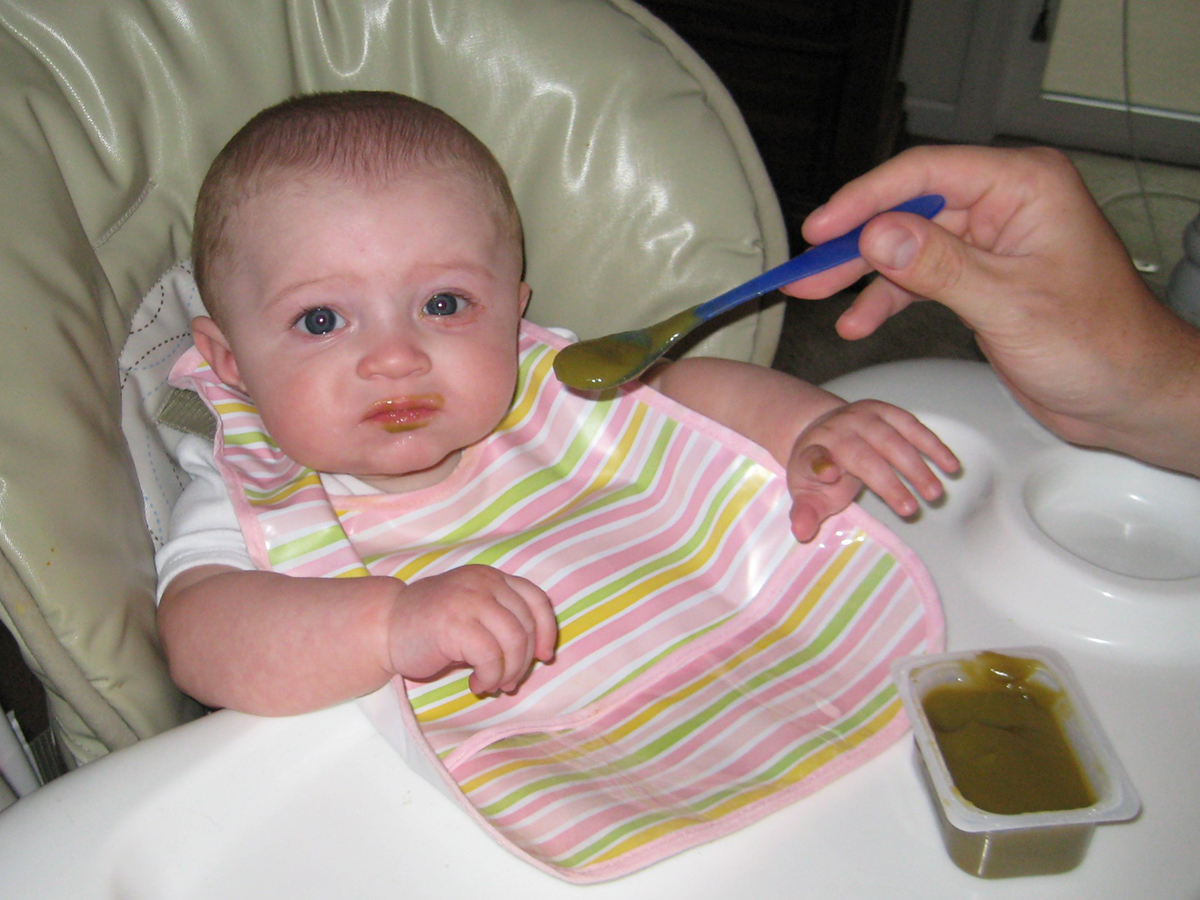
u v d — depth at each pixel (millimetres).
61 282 670
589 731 685
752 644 740
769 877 563
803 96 1921
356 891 548
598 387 668
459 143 794
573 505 854
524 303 871
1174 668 680
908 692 591
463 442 823
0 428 617
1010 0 2355
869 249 619
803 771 616
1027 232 687
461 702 705
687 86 841
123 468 710
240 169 751
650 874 562
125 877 538
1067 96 2492
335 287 743
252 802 581
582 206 857
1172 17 2316
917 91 2549
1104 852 565
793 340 1921
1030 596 716
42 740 913
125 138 733
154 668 699
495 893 550
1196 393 698
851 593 734
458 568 653
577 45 824
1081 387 708
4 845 534
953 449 824
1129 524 788
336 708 634
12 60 688
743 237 861
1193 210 2217
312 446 774
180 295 812
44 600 628
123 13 730
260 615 658
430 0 809
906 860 571
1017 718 584
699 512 812
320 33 804
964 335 1936
